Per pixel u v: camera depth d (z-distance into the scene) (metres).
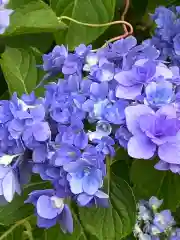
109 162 0.35
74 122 0.32
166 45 0.42
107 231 0.38
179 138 0.31
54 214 0.33
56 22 0.42
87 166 0.32
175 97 0.33
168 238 0.43
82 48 0.37
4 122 0.33
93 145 0.33
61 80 0.35
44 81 0.39
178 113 0.32
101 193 0.33
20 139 0.33
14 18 0.42
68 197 0.34
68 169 0.32
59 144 0.32
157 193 0.41
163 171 0.40
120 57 0.36
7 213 0.40
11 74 0.42
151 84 0.33
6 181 0.33
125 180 0.40
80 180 0.32
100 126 0.33
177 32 0.42
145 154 0.31
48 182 0.39
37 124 0.32
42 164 0.33
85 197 0.32
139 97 0.33
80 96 0.34
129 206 0.38
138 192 0.41
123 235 0.38
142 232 0.42
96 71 0.35
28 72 0.42
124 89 0.33
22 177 0.35
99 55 0.36
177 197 0.41
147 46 0.37
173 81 0.34
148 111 0.32
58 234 0.41
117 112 0.33
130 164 0.40
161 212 0.41
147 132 0.31
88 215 0.38
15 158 0.34
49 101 0.34
